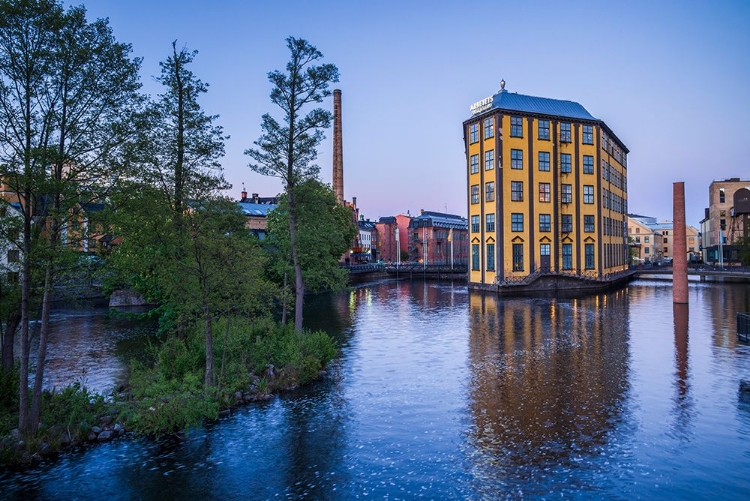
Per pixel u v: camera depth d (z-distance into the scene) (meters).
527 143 61.44
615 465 12.81
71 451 14.67
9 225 14.16
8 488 12.59
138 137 16.61
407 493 11.77
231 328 23.80
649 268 94.69
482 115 61.88
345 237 63.25
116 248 19.41
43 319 14.98
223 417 17.27
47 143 14.33
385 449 14.30
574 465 12.87
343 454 14.08
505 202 60.38
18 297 16.02
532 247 61.78
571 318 38.81
